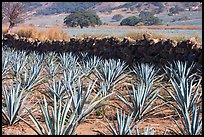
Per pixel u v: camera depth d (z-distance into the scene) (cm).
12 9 3409
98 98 813
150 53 1562
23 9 3675
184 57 1389
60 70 1446
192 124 582
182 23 6294
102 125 698
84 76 1159
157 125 699
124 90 1041
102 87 885
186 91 727
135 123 704
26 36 2806
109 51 1814
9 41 2831
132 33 2073
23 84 970
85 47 1992
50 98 827
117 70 1070
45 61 1764
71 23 5650
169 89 1018
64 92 821
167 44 1486
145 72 1054
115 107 792
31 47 2531
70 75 1009
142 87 721
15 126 691
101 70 1075
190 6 9450
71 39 2128
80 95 680
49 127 552
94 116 762
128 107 749
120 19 8856
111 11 10969
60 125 555
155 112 779
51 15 10538
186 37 1788
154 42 1562
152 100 735
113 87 1005
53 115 551
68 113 687
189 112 736
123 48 1722
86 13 5650
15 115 693
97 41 1914
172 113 785
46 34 2722
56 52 2248
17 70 1241
